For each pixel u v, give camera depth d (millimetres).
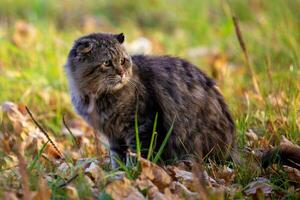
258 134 8711
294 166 7324
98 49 7906
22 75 11086
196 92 7996
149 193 6480
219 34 14719
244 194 6867
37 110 10141
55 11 17547
